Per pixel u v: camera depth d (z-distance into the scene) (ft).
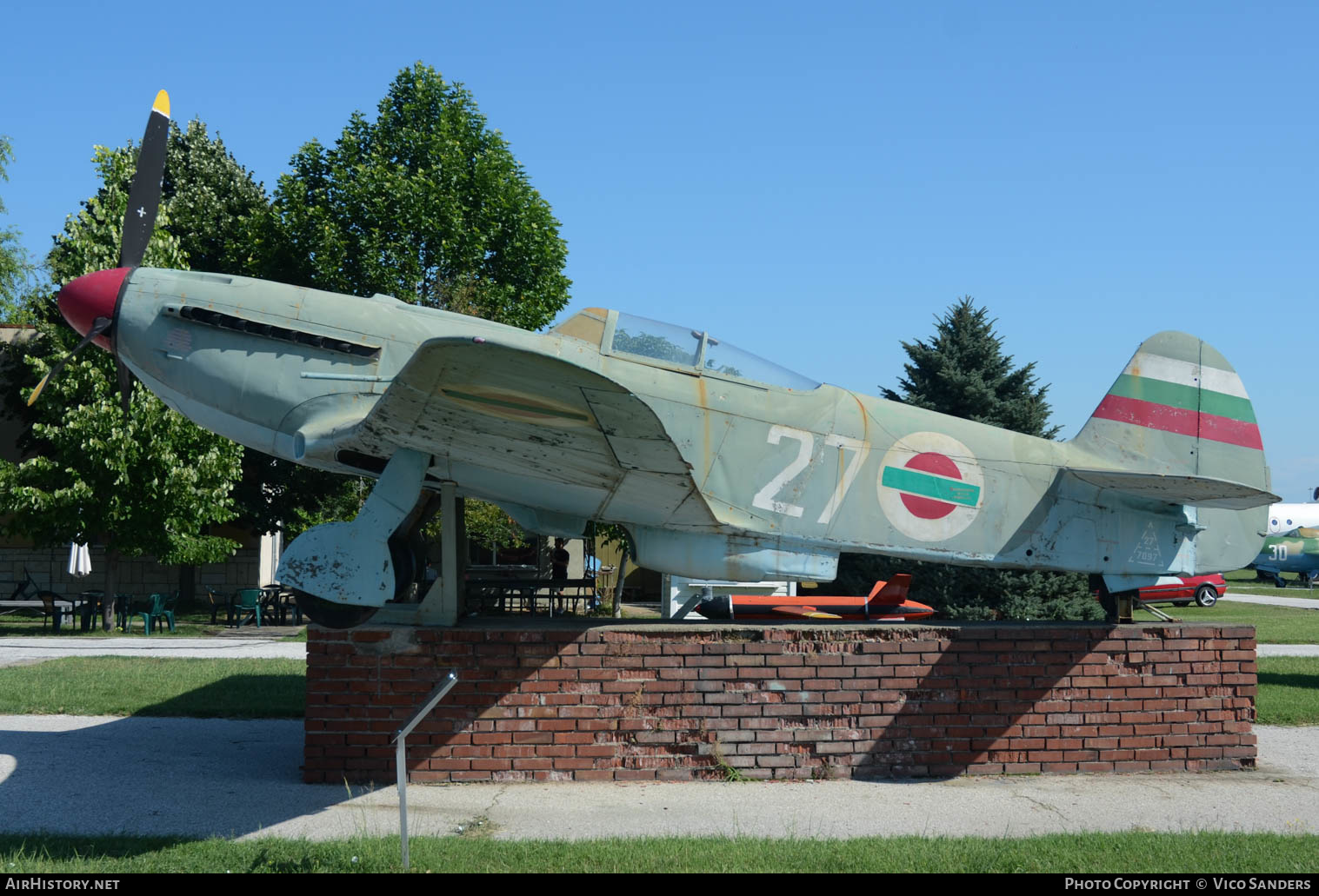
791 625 23.84
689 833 17.94
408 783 21.83
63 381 54.44
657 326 24.53
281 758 23.93
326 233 65.77
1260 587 135.33
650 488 21.79
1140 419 27.40
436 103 73.31
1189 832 18.07
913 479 25.66
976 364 68.33
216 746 25.14
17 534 57.11
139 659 41.34
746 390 24.57
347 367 24.09
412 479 21.76
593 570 81.51
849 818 19.44
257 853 15.74
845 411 25.39
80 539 56.70
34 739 25.50
